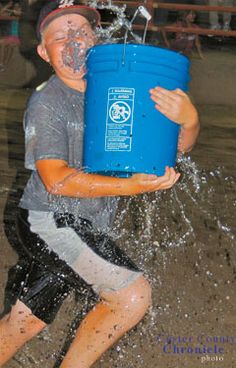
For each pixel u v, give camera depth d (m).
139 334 3.96
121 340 3.89
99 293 3.11
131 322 3.08
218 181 6.45
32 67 11.98
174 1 14.14
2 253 4.82
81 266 3.06
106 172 2.96
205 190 6.16
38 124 2.94
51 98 2.97
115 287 3.05
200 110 10.09
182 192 6.02
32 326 3.20
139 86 2.76
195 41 13.77
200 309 4.24
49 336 3.89
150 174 2.82
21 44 12.41
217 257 4.93
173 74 2.81
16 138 7.84
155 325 4.05
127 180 2.84
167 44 13.98
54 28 3.02
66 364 3.10
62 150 2.93
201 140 8.03
